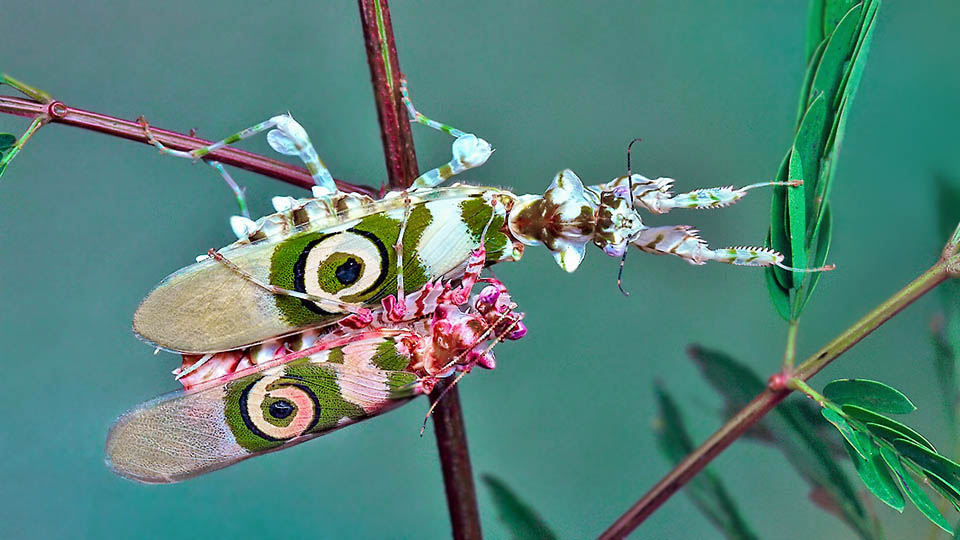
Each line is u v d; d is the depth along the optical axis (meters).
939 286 0.35
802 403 0.36
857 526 0.36
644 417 0.38
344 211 0.35
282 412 0.35
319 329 0.35
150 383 0.38
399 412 0.39
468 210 0.35
